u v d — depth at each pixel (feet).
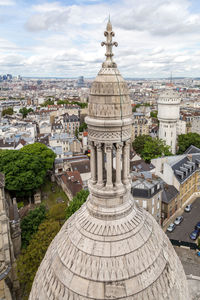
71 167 289.33
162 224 220.84
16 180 230.07
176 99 364.99
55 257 51.06
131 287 43.98
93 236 48.57
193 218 233.55
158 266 48.08
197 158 282.77
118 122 46.85
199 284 99.96
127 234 48.65
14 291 138.00
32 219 177.68
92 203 52.47
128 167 52.75
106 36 48.47
